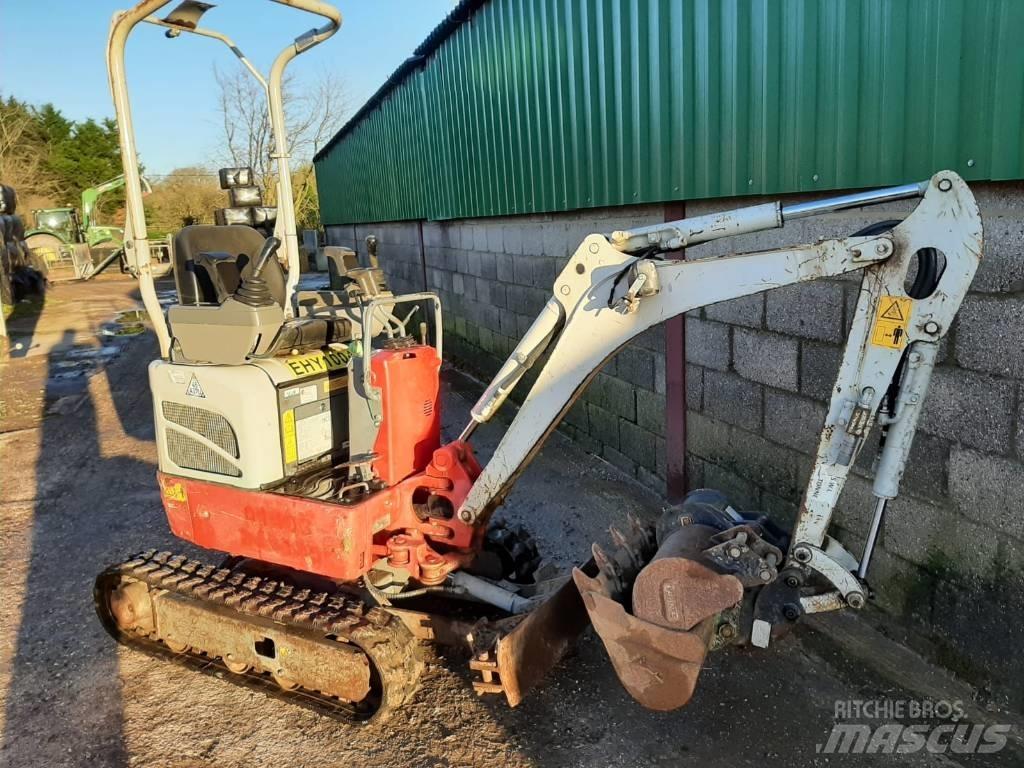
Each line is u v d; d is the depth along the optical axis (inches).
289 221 162.4
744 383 170.7
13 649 154.6
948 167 120.3
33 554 197.8
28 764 121.6
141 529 209.5
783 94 149.6
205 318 135.0
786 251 99.2
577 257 112.0
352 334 146.3
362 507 127.2
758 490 171.3
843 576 100.9
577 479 225.1
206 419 136.5
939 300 92.3
